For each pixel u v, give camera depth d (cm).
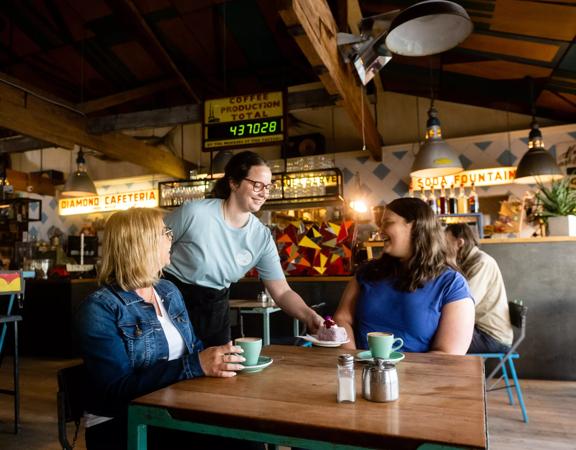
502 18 462
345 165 805
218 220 220
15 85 514
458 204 566
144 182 945
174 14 574
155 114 576
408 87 761
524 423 301
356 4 484
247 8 559
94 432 146
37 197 938
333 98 450
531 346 419
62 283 569
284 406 108
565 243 419
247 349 141
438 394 116
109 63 671
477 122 766
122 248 148
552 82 601
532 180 620
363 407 107
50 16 559
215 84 764
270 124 484
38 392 399
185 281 226
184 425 108
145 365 147
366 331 198
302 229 505
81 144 605
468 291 191
